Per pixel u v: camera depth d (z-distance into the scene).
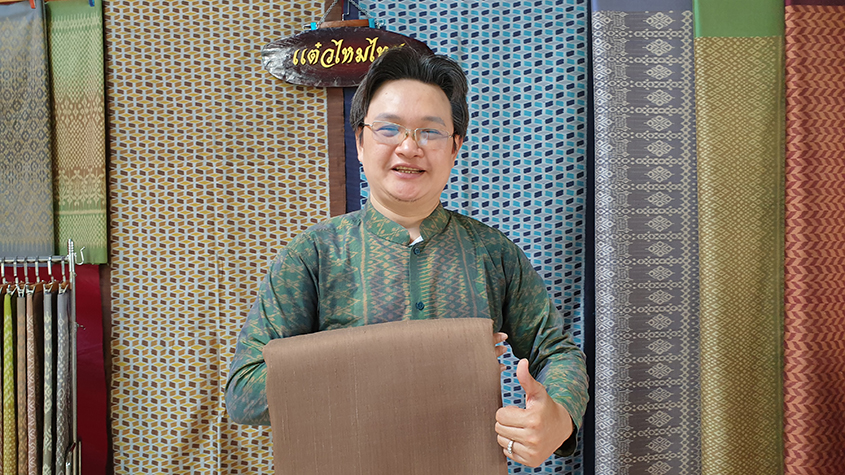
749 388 1.58
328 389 0.92
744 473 1.57
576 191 1.83
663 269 1.65
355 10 1.85
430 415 0.93
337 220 1.08
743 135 1.60
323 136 1.86
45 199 1.84
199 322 1.87
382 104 0.98
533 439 0.86
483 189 1.83
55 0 1.85
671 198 1.66
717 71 1.61
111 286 1.87
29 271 1.85
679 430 1.65
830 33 1.57
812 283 1.50
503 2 1.82
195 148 1.86
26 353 1.54
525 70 1.82
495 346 1.02
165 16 1.85
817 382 1.50
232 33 1.85
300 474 0.91
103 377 1.85
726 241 1.58
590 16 1.81
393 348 0.94
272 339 1.00
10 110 1.84
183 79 1.85
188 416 1.86
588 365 1.83
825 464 1.50
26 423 1.56
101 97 1.84
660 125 1.66
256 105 1.85
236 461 1.86
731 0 1.63
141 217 1.87
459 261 1.05
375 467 0.92
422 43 1.78
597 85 1.65
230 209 1.86
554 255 1.83
